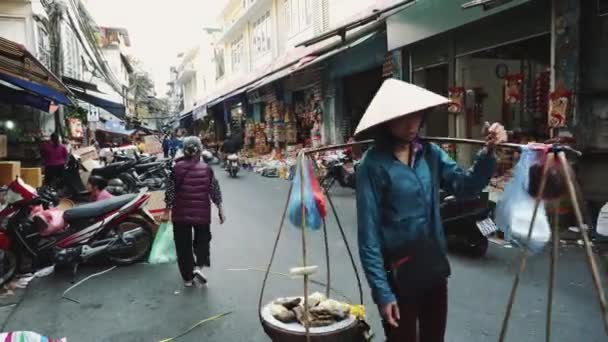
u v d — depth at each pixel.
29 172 10.02
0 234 5.06
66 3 16.52
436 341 2.35
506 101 7.79
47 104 11.58
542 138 7.24
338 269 5.17
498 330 3.51
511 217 2.18
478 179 2.21
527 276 4.67
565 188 2.02
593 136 6.11
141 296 4.57
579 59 6.15
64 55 16.47
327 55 11.52
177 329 3.79
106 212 5.61
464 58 8.54
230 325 3.83
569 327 3.51
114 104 18.08
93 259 5.68
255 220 8.16
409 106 2.08
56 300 4.54
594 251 5.24
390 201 2.18
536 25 6.78
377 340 3.39
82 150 14.35
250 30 25.53
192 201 4.69
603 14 5.94
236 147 21.98
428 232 2.22
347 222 7.57
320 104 15.23
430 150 2.34
